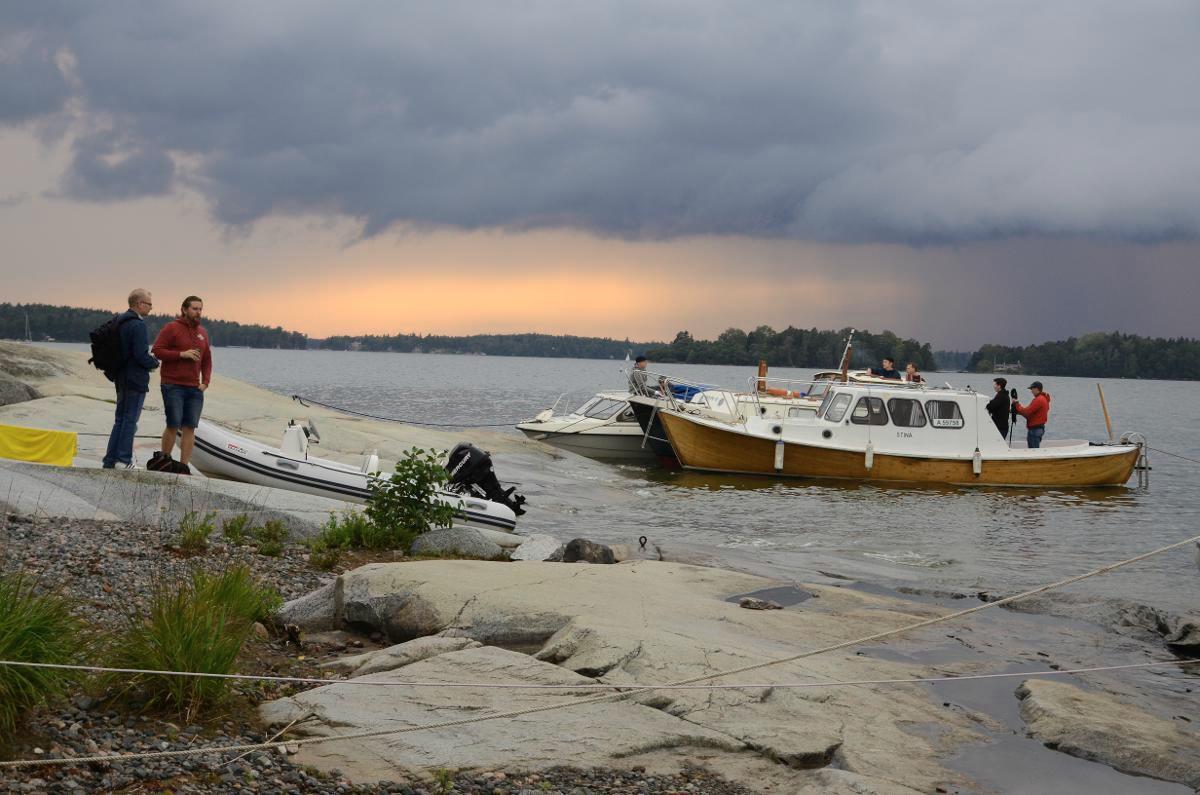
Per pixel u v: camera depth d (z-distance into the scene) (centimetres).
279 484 1469
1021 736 692
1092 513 2233
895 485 2684
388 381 10450
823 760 613
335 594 872
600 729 609
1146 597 1302
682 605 943
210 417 2339
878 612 1044
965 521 2070
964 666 863
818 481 2714
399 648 739
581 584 966
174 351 1273
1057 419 6731
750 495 2402
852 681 763
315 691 633
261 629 796
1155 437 5034
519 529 1730
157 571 905
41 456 1362
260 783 499
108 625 707
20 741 496
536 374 15650
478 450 1580
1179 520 2122
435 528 1301
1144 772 636
